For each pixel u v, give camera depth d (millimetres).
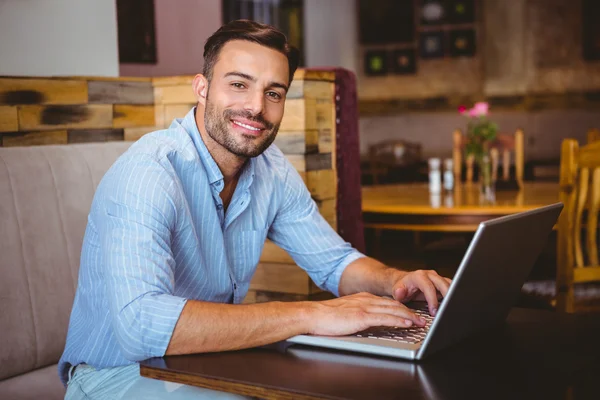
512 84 8508
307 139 2537
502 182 4375
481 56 8570
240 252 1803
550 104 8406
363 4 8867
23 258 1939
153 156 1534
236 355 1306
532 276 4012
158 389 1455
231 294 1767
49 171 2072
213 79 1567
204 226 1662
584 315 1561
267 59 1530
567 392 1097
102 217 1487
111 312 1397
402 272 1730
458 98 8688
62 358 1683
